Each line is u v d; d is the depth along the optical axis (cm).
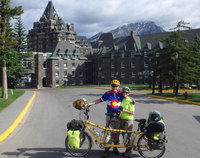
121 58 8281
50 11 11906
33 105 1988
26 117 1346
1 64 2286
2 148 735
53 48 9150
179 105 1877
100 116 1307
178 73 2772
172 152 680
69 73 8931
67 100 2406
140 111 1512
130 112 658
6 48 2186
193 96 2573
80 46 12669
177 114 1381
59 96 3052
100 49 9350
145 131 621
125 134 644
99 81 8981
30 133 938
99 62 9125
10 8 2222
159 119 627
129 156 640
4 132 898
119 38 9238
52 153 682
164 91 3822
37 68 8488
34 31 11919
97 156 654
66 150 708
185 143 771
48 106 1891
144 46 8062
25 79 8581
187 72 2712
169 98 2409
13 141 818
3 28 2244
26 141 815
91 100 2342
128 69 8119
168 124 1078
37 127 1054
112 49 8762
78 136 621
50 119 1259
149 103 2030
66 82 8838
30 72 8438
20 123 1162
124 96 663
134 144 638
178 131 938
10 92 3241
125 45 8450
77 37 12812
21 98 2495
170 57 2756
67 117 1311
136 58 7931
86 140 658
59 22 11294
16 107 1683
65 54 8925
